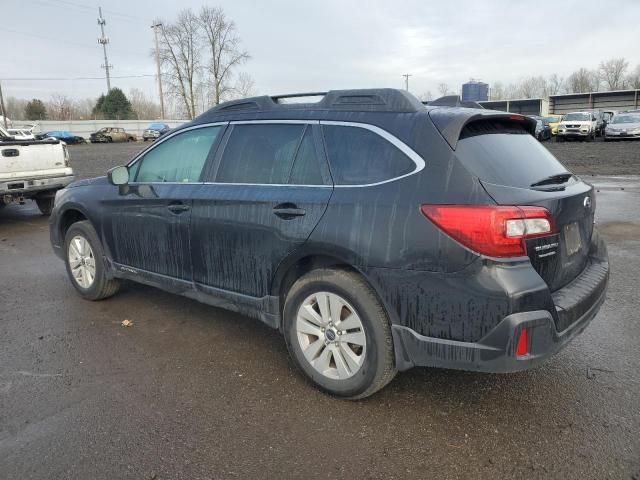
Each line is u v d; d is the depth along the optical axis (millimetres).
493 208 2594
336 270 3150
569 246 3043
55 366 3770
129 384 3496
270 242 3391
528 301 2574
